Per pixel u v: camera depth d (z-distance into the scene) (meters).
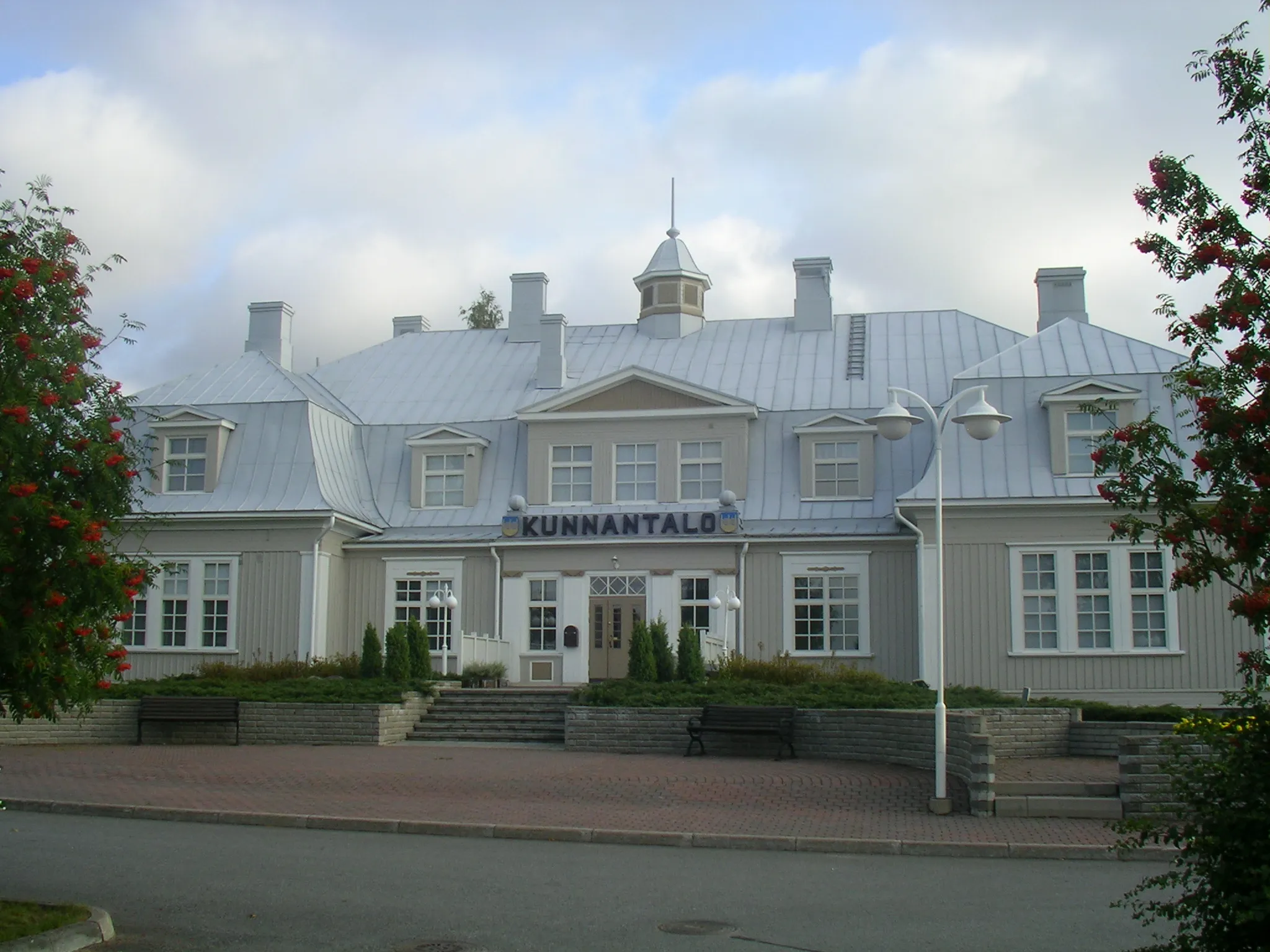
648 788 19.12
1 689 10.13
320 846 14.79
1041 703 24.28
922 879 12.93
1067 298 38.41
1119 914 11.20
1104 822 16.38
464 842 15.33
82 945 9.66
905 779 19.78
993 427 17.81
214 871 12.95
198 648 34.44
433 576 35.59
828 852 14.84
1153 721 22.31
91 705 11.10
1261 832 7.77
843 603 33.50
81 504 10.39
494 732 26.39
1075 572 31.12
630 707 24.80
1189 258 8.84
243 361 38.75
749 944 9.97
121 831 15.75
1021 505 31.23
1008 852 14.49
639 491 35.62
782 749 23.62
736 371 38.56
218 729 26.12
